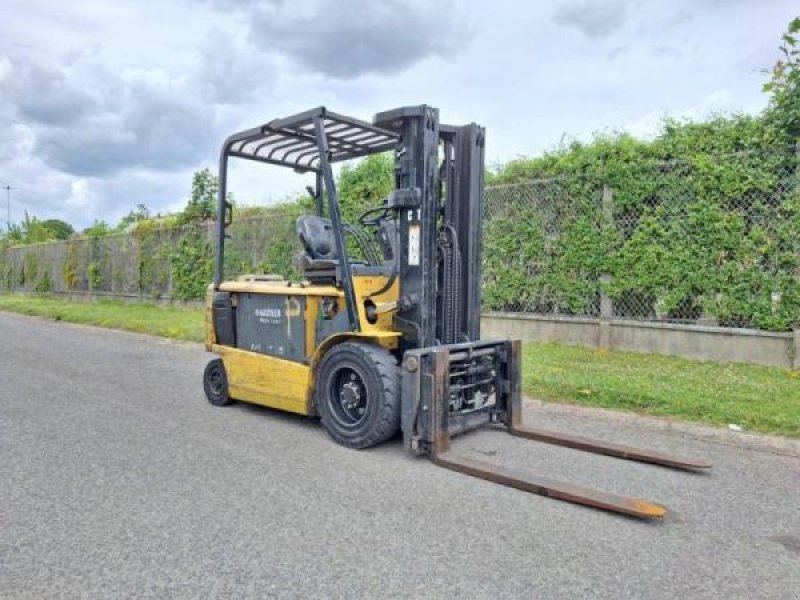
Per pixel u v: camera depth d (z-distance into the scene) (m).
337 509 3.46
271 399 5.46
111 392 6.67
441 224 5.22
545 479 3.81
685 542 3.11
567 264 8.63
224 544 3.02
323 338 5.13
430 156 4.67
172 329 11.48
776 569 2.84
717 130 7.41
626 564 2.86
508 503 3.58
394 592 2.58
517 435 5.06
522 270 9.12
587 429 5.18
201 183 14.93
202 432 5.10
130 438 4.89
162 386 7.04
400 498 3.64
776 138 6.94
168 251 15.82
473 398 4.96
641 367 7.12
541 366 7.22
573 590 2.62
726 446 4.71
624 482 3.98
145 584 2.65
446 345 4.67
